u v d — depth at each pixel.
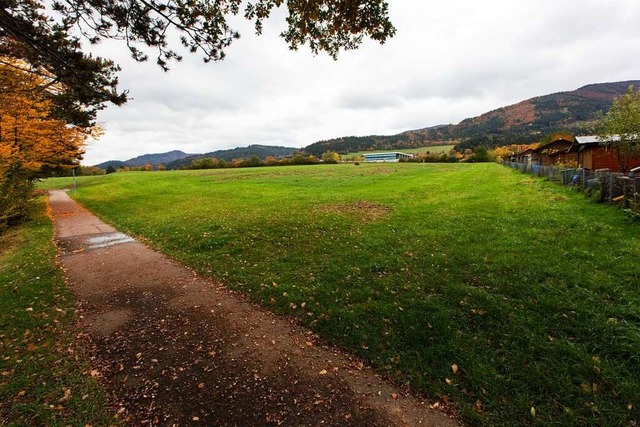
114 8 7.04
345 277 7.32
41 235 13.84
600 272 6.41
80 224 16.94
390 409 3.73
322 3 7.35
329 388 4.09
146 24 7.43
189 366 4.57
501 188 21.12
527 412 3.59
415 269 7.50
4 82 11.24
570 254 7.52
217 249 10.25
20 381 4.23
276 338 5.23
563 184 18.88
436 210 14.81
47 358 4.76
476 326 5.16
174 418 3.67
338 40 8.91
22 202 16.86
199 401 3.91
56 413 3.72
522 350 4.51
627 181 10.95
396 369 4.38
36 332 5.51
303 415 3.67
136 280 8.05
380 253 8.79
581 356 4.29
